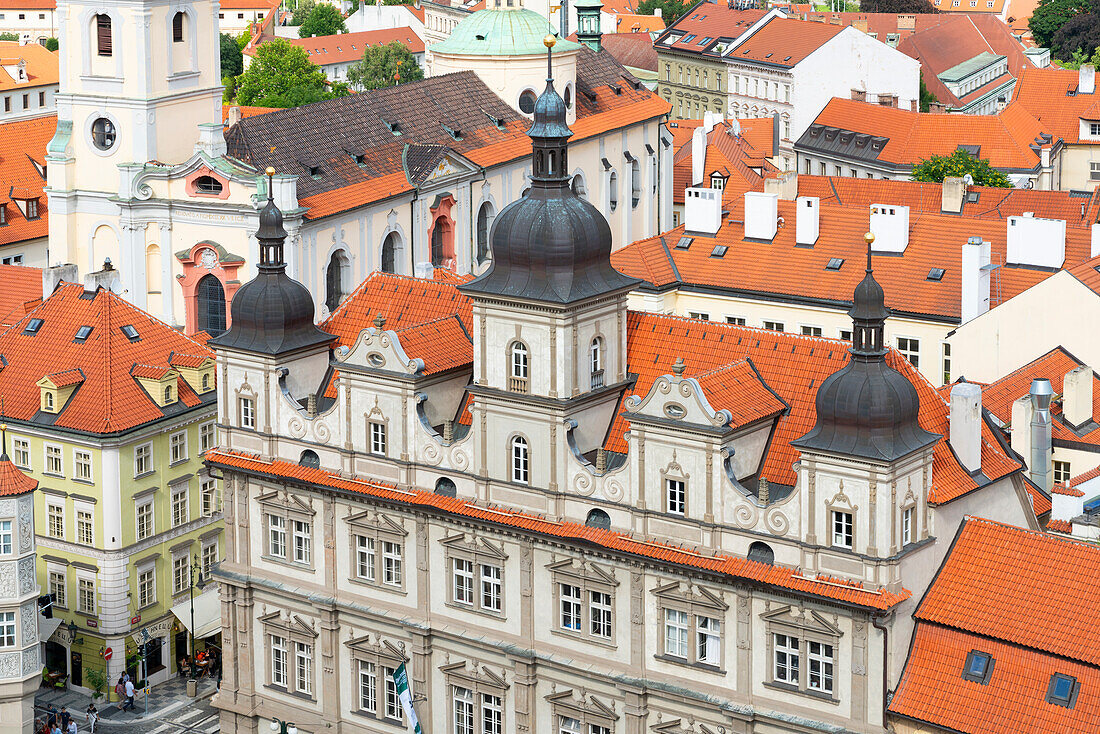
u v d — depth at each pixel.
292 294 132.88
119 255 188.50
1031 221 167.62
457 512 123.25
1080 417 145.75
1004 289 167.38
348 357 127.81
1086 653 104.19
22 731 140.38
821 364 119.00
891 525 106.88
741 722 113.81
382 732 130.38
